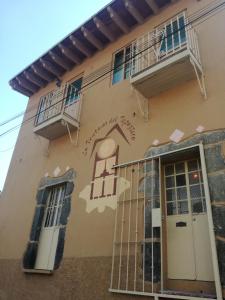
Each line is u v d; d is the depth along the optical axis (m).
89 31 9.66
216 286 4.14
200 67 6.20
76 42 9.92
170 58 6.12
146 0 8.29
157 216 5.40
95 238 6.25
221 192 4.79
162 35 7.30
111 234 5.99
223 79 5.86
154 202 5.59
